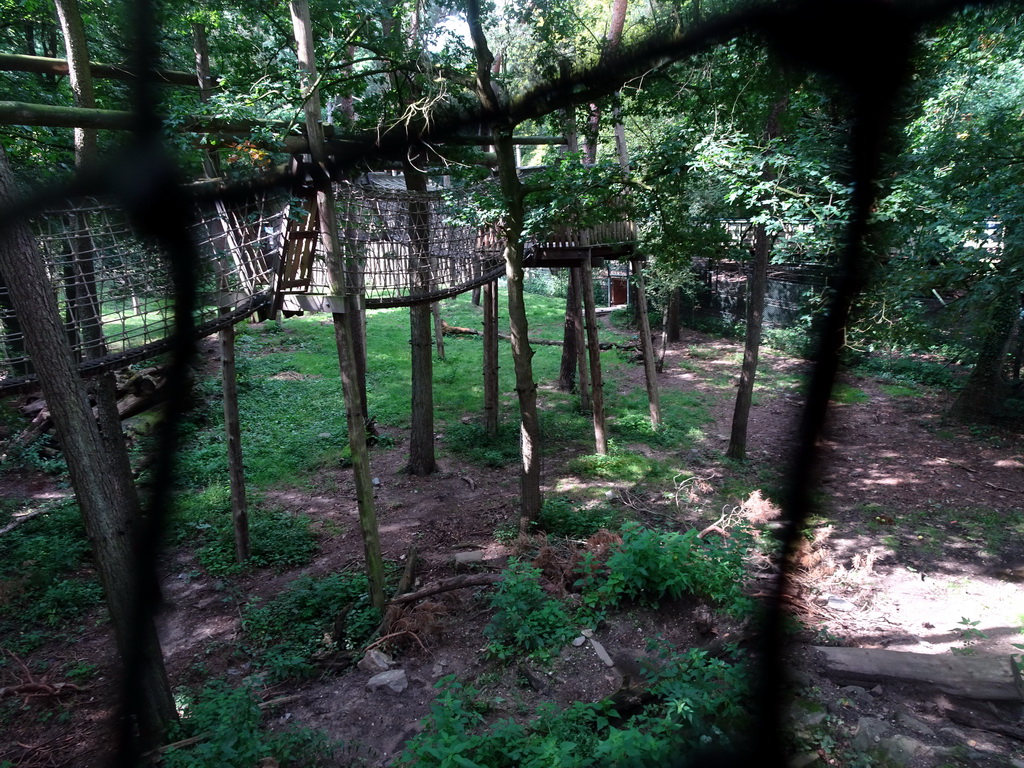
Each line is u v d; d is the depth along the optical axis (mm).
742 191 6195
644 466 10430
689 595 5840
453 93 7527
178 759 4121
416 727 4645
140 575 4602
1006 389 13039
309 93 5555
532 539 7426
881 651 4867
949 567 7121
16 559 7586
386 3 7551
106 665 5875
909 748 3793
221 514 8984
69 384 4195
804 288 17781
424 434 10508
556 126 7402
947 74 6195
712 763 3502
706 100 6379
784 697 4039
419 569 7344
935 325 9266
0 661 5910
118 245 5121
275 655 5785
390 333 19906
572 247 10359
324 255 5988
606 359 17922
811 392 4031
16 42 10000
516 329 7645
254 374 15445
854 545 7660
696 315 21938
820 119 5836
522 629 5422
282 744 4285
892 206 5480
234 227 5629
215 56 8117
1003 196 6574
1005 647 5211
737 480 9914
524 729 4246
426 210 7398
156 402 12031
